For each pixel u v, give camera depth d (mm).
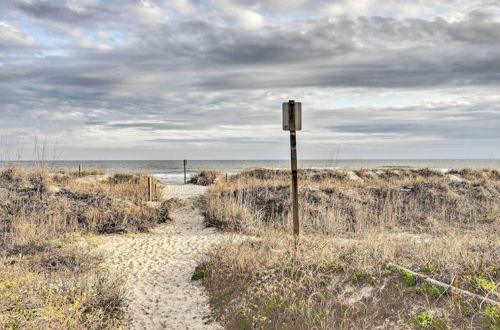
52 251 8383
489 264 5793
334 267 6344
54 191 14422
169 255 9078
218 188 18375
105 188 16469
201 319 5766
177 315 5883
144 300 6398
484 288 4895
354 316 5055
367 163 127938
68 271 7066
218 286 6746
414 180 18016
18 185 14383
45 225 10555
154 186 19438
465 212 13172
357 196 14859
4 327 4566
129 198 15898
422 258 6336
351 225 12195
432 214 13094
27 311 5035
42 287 5832
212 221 13031
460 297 4785
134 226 12055
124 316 5789
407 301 5078
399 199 14219
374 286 5570
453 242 7125
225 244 8391
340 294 5555
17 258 7773
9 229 9984
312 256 6789
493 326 4117
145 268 8031
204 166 94438
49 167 16297
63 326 4762
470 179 21953
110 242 10367
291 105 7438
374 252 6633
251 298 6016
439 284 5164
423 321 4496
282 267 6668
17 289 5555
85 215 12180
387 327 4613
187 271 7820
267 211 13797
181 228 12562
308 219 12359
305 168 26406
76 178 21672
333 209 13070
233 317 5652
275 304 5629
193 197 18234
